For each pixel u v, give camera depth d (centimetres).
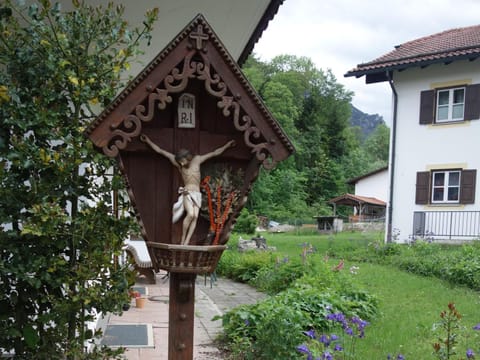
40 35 318
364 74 1700
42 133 315
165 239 260
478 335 570
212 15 509
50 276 314
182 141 261
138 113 237
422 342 559
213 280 413
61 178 315
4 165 312
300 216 3997
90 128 232
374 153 7575
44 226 299
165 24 491
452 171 1583
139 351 500
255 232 2433
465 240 1519
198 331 615
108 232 331
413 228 1614
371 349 522
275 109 4994
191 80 259
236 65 244
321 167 5116
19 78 320
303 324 537
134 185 256
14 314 328
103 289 331
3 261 304
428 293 862
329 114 5753
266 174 4131
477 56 1483
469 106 1545
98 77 331
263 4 502
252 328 541
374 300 725
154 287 902
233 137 266
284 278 933
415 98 1648
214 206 262
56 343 331
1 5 328
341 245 1541
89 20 332
